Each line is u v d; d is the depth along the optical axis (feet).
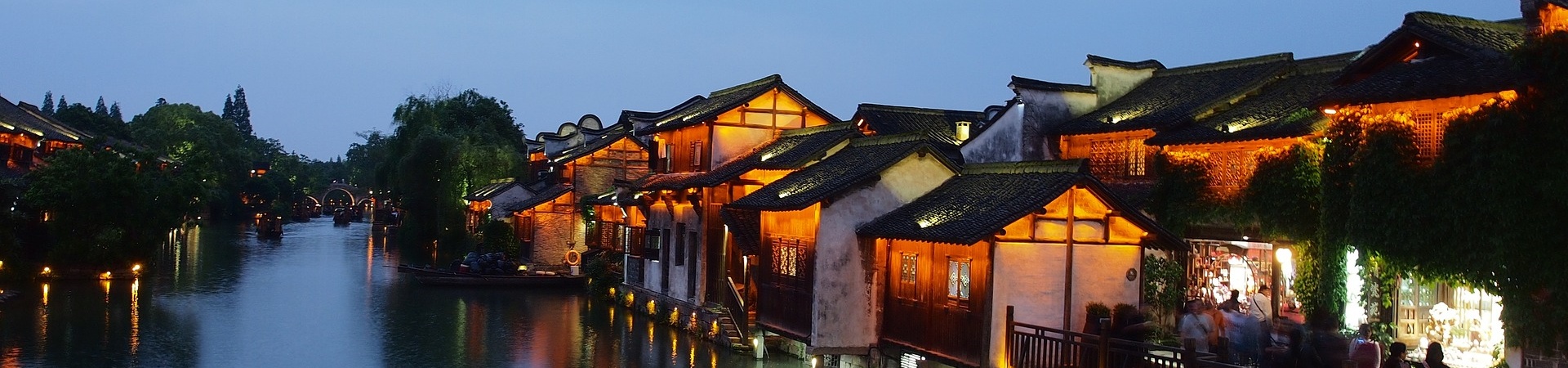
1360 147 64.39
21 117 180.75
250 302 120.26
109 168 140.67
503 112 269.64
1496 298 61.82
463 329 101.24
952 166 77.25
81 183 136.67
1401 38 65.31
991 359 63.87
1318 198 72.54
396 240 242.99
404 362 83.71
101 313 106.83
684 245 103.96
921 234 67.05
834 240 74.13
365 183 494.59
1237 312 64.59
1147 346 57.11
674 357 85.97
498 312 113.60
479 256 154.10
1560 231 54.65
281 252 201.16
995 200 68.18
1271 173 75.56
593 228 152.05
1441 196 58.54
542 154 221.05
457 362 83.76
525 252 166.61
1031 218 65.82
